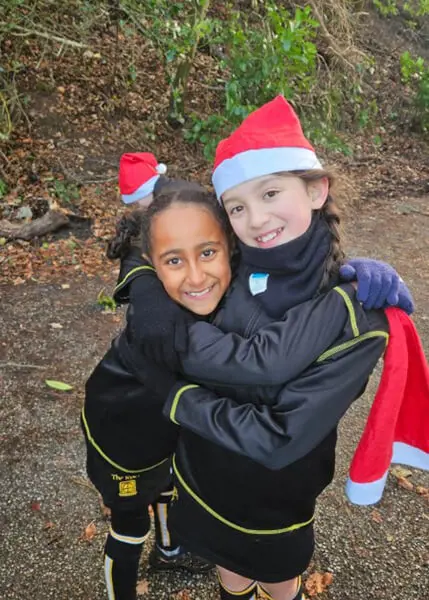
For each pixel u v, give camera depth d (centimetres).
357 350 129
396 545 234
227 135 612
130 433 162
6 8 555
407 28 978
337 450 286
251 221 131
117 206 554
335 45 700
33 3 584
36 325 385
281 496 144
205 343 133
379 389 137
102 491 172
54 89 640
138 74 702
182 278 138
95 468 171
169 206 138
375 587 216
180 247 136
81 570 221
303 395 127
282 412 128
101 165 600
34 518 244
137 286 144
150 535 234
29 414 304
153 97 686
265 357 126
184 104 659
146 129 651
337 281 136
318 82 699
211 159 603
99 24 649
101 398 164
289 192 131
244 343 130
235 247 146
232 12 639
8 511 247
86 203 548
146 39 688
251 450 128
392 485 265
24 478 264
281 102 137
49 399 316
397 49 949
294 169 131
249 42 613
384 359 137
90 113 640
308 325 127
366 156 751
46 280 445
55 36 607
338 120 750
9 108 596
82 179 576
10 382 329
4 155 552
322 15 708
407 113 843
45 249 486
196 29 574
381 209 616
